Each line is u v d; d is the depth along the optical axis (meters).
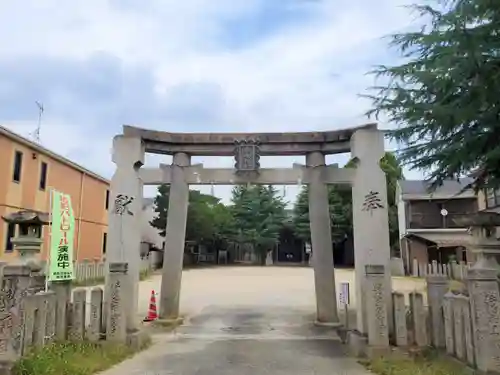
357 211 9.84
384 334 7.78
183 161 11.95
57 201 8.80
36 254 8.20
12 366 5.77
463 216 6.62
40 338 6.77
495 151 6.78
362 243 9.57
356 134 10.05
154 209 39.34
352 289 20.61
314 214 11.82
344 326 11.09
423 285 22.02
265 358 8.05
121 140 10.53
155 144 11.73
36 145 19.95
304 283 25.12
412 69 7.35
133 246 10.05
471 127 7.32
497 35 6.34
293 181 11.59
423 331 8.03
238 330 11.10
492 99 6.54
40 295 6.84
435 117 7.20
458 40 6.27
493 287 5.86
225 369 7.23
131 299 9.55
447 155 7.74
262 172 11.52
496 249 6.38
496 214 6.45
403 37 7.16
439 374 6.21
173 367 7.33
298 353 8.48
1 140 17.73
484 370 5.72
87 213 25.45
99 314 8.32
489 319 5.77
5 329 5.80
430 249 29.69
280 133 11.72
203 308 14.95
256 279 27.95
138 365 7.44
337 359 7.96
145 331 9.64
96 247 26.69
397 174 33.03
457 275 24.58
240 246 49.59
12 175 18.48
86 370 6.61
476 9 5.98
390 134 8.52
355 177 10.23
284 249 50.28
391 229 35.78
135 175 10.47
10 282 5.95
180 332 10.83
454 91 7.09
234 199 46.44
